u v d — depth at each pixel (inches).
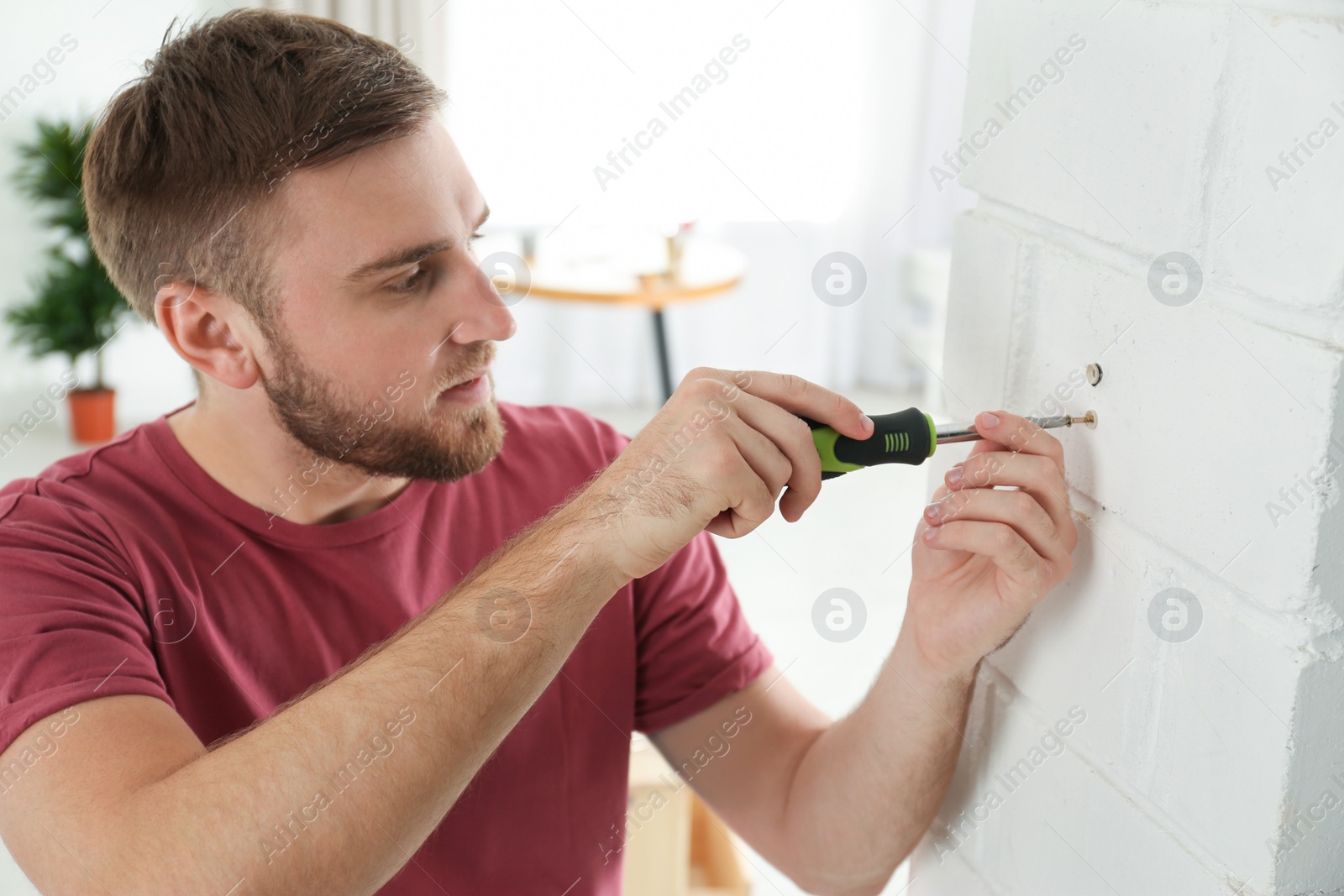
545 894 33.8
